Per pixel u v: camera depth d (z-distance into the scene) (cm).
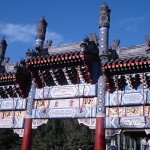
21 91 2817
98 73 2434
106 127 2255
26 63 2645
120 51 2395
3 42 3328
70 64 2503
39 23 3069
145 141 3994
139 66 2169
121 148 5866
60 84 2641
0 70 3114
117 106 2270
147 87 2230
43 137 6662
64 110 2506
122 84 2350
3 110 2934
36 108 2669
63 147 6456
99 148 2197
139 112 2173
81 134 6506
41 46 2983
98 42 2527
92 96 2409
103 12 2575
